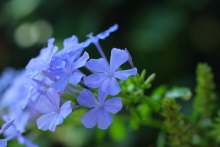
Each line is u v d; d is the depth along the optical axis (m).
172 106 0.33
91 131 0.56
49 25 0.65
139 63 0.58
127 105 0.33
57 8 0.61
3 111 0.39
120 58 0.28
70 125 0.40
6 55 0.73
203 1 0.56
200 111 0.36
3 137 0.49
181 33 0.58
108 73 0.28
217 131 0.34
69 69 0.28
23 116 0.36
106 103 0.28
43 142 0.54
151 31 0.55
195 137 0.34
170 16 0.55
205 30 0.61
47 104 0.28
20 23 0.67
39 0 0.61
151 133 0.55
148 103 0.32
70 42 0.30
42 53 0.30
